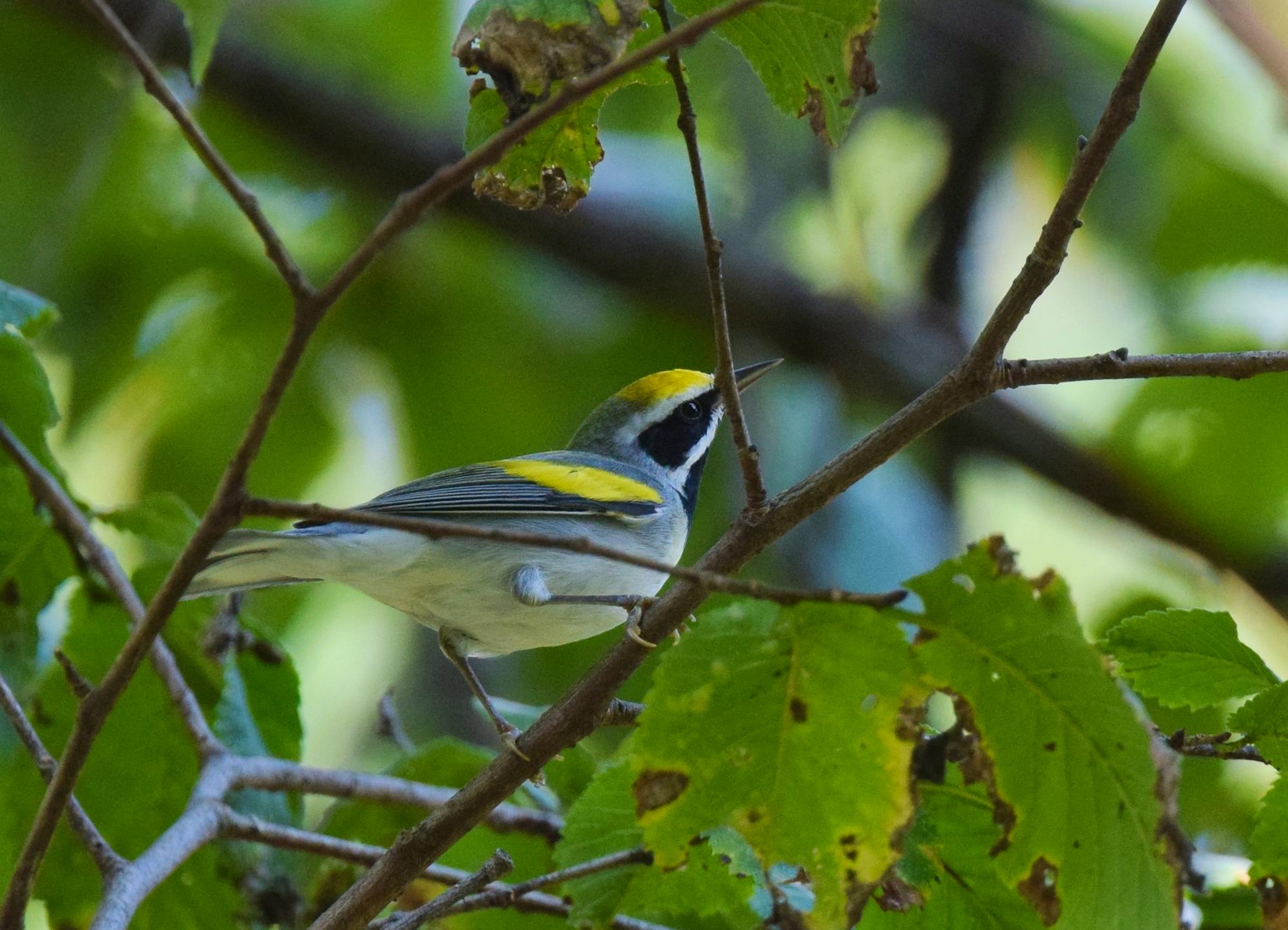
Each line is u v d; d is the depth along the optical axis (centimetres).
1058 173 1488
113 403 1427
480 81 641
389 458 1488
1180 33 1395
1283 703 583
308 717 1428
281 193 1489
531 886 684
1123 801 508
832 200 1466
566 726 646
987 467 1512
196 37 680
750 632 512
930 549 1348
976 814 647
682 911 721
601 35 565
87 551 786
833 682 513
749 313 1445
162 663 821
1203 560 1381
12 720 675
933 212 1473
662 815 527
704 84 1472
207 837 728
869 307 1452
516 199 668
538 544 496
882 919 674
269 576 859
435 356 1493
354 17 1520
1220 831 1078
